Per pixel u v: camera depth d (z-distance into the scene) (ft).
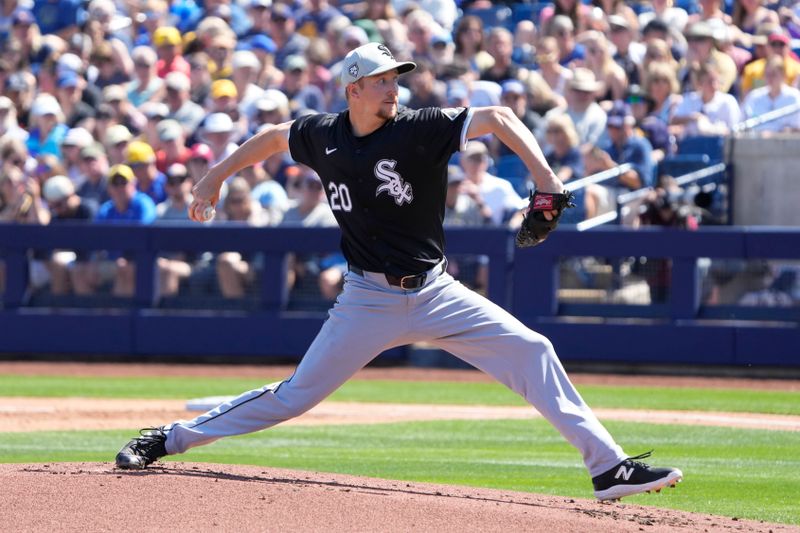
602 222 153.79
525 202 156.35
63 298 162.81
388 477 79.41
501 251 148.77
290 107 175.22
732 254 142.31
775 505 70.13
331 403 124.57
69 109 187.52
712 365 143.43
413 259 57.26
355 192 56.70
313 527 49.93
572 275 148.46
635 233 145.28
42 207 168.45
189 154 171.22
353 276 58.70
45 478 58.65
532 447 96.43
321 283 155.02
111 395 127.54
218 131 166.09
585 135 160.56
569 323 147.74
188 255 158.71
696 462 88.28
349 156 56.18
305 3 200.34
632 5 193.98
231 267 157.48
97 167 168.14
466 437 102.12
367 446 96.78
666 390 132.36
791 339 139.95
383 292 57.72
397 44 181.88
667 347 144.46
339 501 54.60
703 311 144.36
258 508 52.85
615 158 158.51
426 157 55.52
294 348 155.43
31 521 50.55
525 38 188.14
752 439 99.71
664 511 60.49
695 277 143.95
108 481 57.93
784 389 132.87
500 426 109.09
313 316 154.71
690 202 156.35
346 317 58.54
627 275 146.51
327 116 58.49
